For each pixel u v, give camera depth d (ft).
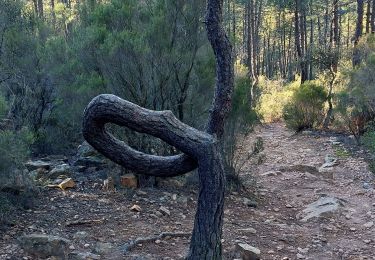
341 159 37.47
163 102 24.85
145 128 11.37
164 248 18.03
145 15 26.18
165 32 23.98
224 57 12.48
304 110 51.70
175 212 21.94
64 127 33.71
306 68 65.31
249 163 32.81
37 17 39.42
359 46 50.57
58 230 18.69
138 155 11.91
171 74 24.41
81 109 26.86
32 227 18.56
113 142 11.78
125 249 17.47
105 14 26.40
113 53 23.36
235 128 26.84
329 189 29.99
